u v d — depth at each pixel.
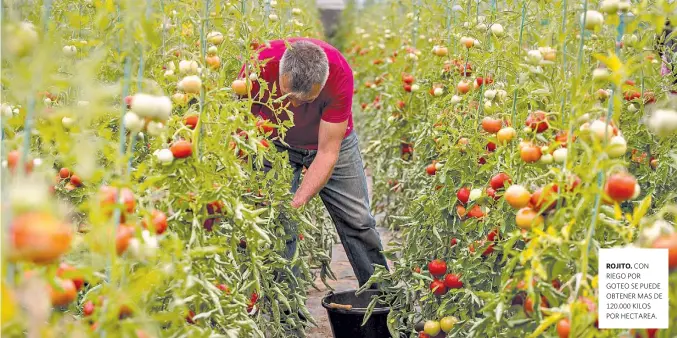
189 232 2.80
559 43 2.76
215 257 2.81
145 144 3.41
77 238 2.06
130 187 2.21
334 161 4.23
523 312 2.51
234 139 3.14
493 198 3.36
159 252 2.25
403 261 4.01
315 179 4.18
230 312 2.85
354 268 4.66
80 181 2.93
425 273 3.92
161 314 2.21
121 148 2.21
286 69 3.78
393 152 7.16
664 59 4.04
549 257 2.38
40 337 1.68
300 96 3.81
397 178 7.11
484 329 2.86
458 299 3.76
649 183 3.90
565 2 3.01
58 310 2.66
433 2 6.17
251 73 4.11
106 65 3.18
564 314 2.16
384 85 8.14
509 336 2.63
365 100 10.73
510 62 3.80
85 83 1.85
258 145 3.23
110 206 2.03
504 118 3.72
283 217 4.05
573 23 3.30
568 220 2.38
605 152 2.18
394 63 8.12
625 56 3.35
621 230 2.30
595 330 2.18
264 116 4.40
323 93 4.19
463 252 3.53
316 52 3.85
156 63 3.35
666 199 3.50
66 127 2.87
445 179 3.77
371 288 4.63
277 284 3.92
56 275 1.94
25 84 1.78
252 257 3.12
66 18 3.64
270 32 5.31
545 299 2.48
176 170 2.73
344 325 4.22
